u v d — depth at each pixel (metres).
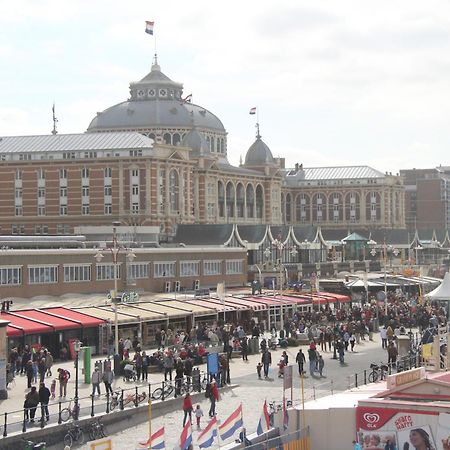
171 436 50.91
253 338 83.88
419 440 41.97
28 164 171.00
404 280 136.88
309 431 45.31
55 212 169.50
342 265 157.88
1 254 89.62
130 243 123.88
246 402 60.31
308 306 106.25
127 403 55.22
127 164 165.25
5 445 45.22
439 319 92.19
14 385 62.56
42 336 75.81
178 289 113.44
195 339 81.44
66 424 48.97
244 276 128.12
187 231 150.88
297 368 74.31
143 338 84.75
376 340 92.56
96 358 76.50
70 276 97.81
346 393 52.00
